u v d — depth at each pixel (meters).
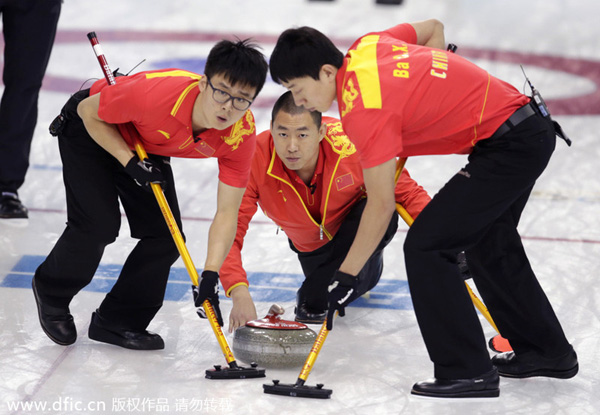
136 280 12.61
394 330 13.80
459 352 11.27
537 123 11.09
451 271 11.10
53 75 27.92
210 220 18.52
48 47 18.00
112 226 12.27
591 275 16.02
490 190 10.99
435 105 10.66
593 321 14.06
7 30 17.67
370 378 11.96
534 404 11.30
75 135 12.05
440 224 10.96
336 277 10.98
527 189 11.84
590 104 27.19
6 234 17.12
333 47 10.55
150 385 11.50
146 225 12.52
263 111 25.59
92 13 36.34
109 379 11.66
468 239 11.15
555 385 11.95
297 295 14.27
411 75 10.59
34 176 20.58
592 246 17.48
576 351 12.98
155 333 13.12
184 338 13.22
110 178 12.30
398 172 12.79
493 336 13.63
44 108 24.98
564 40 34.66
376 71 10.45
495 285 11.99
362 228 10.66
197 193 20.12
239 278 13.16
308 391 11.20
